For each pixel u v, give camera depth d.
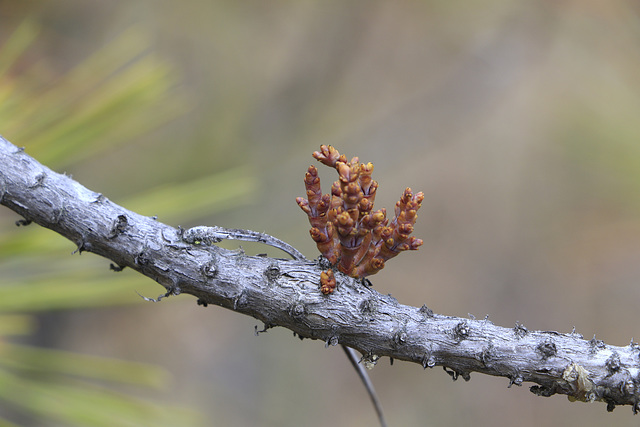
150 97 0.55
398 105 1.03
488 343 0.49
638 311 1.32
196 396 1.28
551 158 1.16
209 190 0.55
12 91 0.54
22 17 0.60
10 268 0.54
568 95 0.80
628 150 0.70
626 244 0.90
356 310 0.49
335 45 0.96
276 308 0.50
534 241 1.39
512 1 0.90
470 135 1.44
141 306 1.08
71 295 0.53
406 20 0.96
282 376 1.45
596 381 0.49
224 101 0.89
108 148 0.56
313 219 0.50
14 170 0.49
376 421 1.47
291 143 0.96
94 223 0.49
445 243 1.56
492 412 1.49
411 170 1.56
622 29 0.73
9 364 0.53
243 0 0.91
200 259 0.49
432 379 1.54
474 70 1.01
